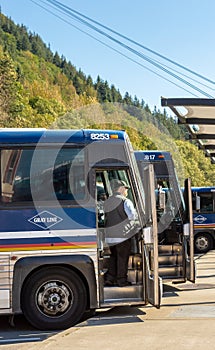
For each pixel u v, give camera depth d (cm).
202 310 951
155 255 844
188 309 961
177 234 1151
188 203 1102
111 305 856
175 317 891
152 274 855
